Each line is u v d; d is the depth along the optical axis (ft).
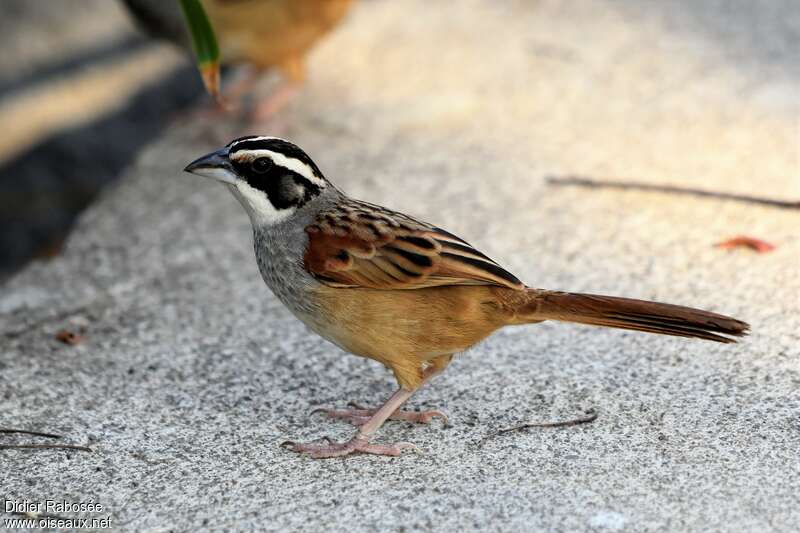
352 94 50.42
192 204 42.91
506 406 28.91
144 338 33.55
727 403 28.37
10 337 33.83
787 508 24.17
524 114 47.52
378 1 60.85
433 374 28.07
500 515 24.34
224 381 30.99
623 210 39.50
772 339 31.14
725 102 46.96
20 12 67.87
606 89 49.19
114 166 58.70
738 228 37.55
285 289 27.73
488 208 40.34
